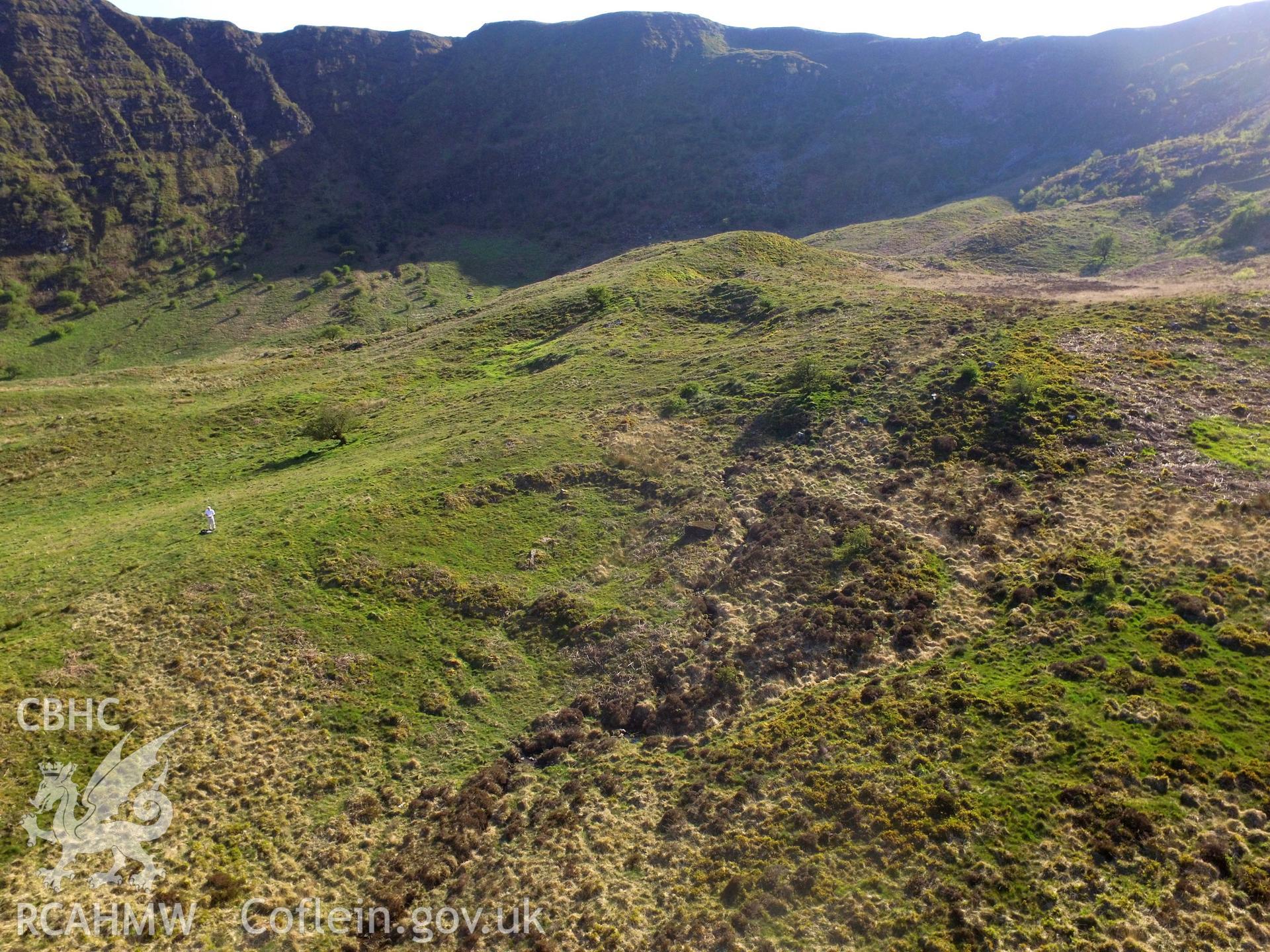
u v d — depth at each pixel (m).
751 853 19.44
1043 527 30.52
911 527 32.22
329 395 62.28
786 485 36.53
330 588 30.83
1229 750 19.62
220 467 50.03
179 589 29.88
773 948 16.89
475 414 51.16
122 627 27.52
